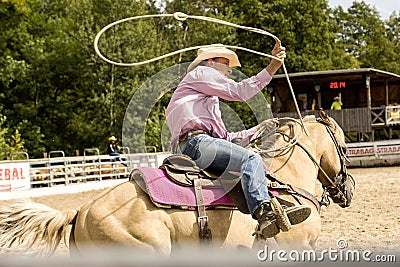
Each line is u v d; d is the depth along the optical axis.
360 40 97.50
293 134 7.48
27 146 49.53
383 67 88.75
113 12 49.12
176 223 5.73
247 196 6.04
